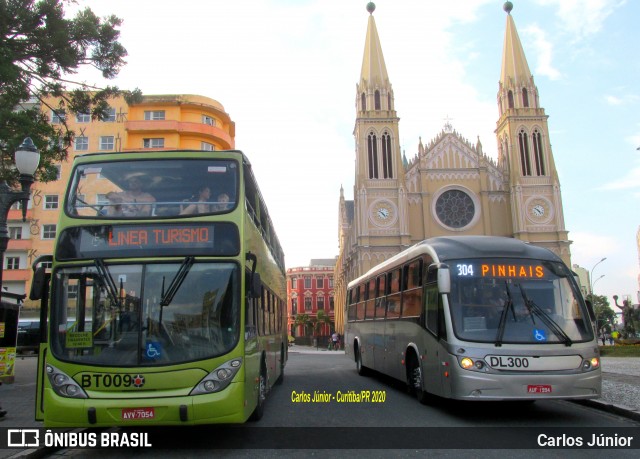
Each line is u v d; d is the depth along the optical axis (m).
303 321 104.75
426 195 60.97
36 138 16.38
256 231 10.48
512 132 61.62
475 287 9.92
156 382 7.36
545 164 60.94
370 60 64.19
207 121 56.31
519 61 63.94
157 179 8.42
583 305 9.89
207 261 7.94
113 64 17.97
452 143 62.50
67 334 7.61
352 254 66.00
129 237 7.99
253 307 8.95
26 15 15.48
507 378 9.09
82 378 7.41
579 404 11.55
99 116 19.14
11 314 16.56
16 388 15.12
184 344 7.54
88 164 8.57
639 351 26.22
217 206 8.23
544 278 10.01
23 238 50.78
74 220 8.12
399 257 13.99
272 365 12.71
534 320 9.57
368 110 62.09
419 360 11.55
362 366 18.92
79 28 16.72
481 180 61.56
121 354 7.48
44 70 16.81
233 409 7.41
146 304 7.68
